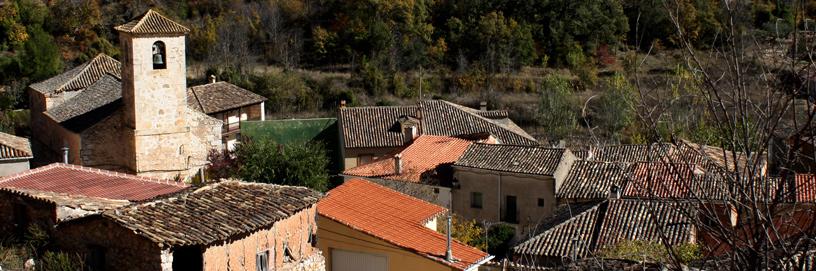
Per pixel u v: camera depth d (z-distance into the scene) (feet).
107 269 54.75
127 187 73.26
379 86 223.30
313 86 219.41
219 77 217.56
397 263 74.64
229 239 56.24
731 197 19.67
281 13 252.21
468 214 124.67
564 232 90.48
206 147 129.80
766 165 20.72
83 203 59.36
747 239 19.69
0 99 190.29
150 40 121.49
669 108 21.65
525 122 201.36
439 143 140.15
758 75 19.39
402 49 238.07
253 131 166.30
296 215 63.05
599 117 121.08
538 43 232.32
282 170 121.70
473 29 239.91
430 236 77.46
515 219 120.98
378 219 79.25
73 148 128.57
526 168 119.34
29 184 72.84
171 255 52.95
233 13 250.37
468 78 223.92
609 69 192.85
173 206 57.62
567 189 116.26
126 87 123.65
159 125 123.95
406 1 245.04
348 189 84.69
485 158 124.98
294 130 168.25
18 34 226.17
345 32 242.78
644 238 83.92
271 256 60.23
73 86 156.04
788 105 18.92
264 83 213.05
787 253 19.27
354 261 76.69
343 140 156.87
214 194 61.05
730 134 19.61
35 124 160.45
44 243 56.95
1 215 60.39
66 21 236.84
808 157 18.80
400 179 128.77
